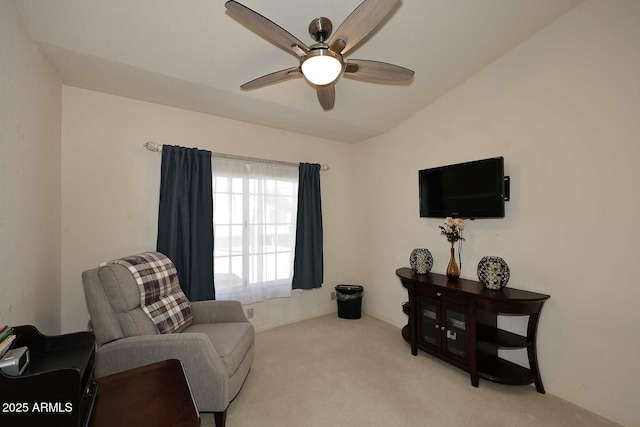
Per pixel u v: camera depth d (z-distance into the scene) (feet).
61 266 7.07
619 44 5.75
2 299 4.00
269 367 7.80
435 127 9.50
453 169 8.48
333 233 12.53
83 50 5.86
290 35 4.56
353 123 10.44
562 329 6.55
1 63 4.03
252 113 9.29
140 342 5.21
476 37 6.97
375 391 6.75
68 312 7.18
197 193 8.61
